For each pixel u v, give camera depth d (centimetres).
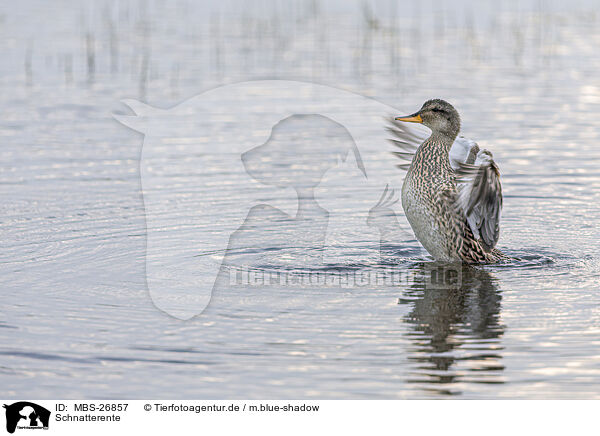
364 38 3123
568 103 2269
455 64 2734
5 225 1378
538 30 3256
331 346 943
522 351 927
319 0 3884
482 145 1906
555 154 1842
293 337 966
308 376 877
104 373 887
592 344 941
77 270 1180
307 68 2645
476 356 919
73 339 960
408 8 3691
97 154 1834
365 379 871
